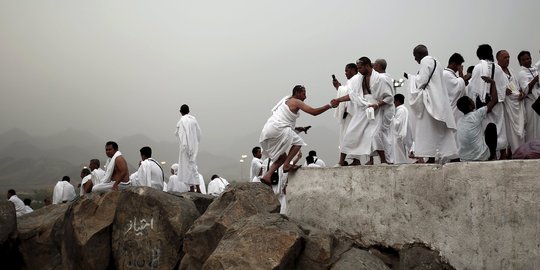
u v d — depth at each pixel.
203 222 6.90
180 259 7.43
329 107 7.05
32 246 8.71
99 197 8.27
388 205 5.81
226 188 7.17
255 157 11.73
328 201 6.66
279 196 10.00
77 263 8.06
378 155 7.59
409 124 9.61
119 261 7.84
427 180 5.36
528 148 5.09
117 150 9.60
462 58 7.50
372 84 7.29
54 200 15.52
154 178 10.80
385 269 5.55
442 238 5.15
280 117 7.16
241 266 5.54
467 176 4.91
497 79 7.06
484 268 4.68
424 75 6.45
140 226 7.75
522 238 4.35
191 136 12.16
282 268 5.55
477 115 6.26
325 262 5.69
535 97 7.31
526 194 4.34
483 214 4.72
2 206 8.57
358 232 6.19
